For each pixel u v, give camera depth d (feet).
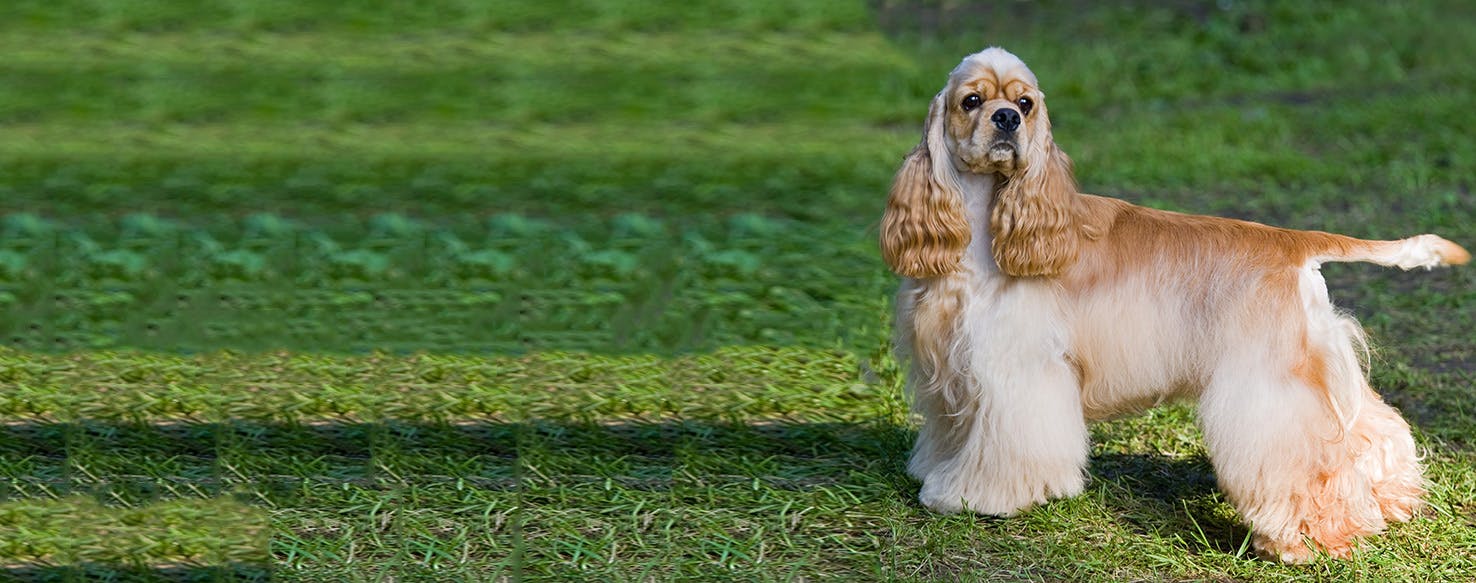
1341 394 18.40
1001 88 18.56
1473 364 27.45
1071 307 19.08
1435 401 25.23
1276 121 50.34
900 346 20.47
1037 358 18.94
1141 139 48.29
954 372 19.44
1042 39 63.67
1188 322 18.62
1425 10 65.67
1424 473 21.33
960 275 19.24
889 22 65.16
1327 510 18.35
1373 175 43.68
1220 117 51.39
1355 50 59.82
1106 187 43.01
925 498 20.56
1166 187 42.88
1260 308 18.15
